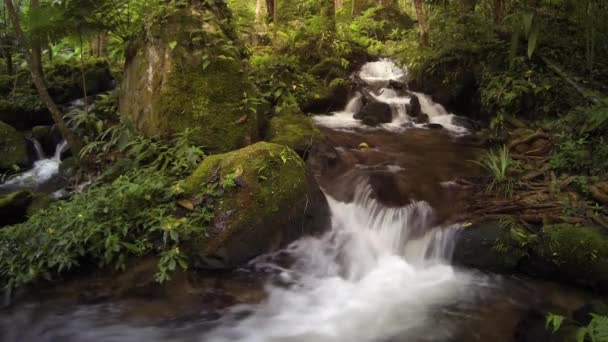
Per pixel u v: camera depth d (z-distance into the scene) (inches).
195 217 197.5
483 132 335.0
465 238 207.0
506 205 223.0
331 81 391.5
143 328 160.6
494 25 370.3
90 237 188.1
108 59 405.7
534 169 256.2
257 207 197.8
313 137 273.7
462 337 159.5
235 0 534.0
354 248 213.8
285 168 211.3
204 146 246.8
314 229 215.8
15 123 334.6
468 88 366.9
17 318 165.8
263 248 200.4
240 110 258.8
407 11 669.3
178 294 178.2
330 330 164.1
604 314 148.6
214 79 255.4
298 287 190.1
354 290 191.2
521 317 170.2
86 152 270.2
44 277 181.8
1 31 372.2
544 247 193.0
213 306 173.8
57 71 370.6
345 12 608.4
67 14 271.7
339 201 238.1
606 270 179.2
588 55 300.2
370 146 303.4
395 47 491.5
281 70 374.9
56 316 165.9
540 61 333.4
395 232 219.9
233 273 193.5
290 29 483.8
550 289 188.2
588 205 218.1
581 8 304.3
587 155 247.8
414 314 174.2
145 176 223.6
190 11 259.0
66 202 224.2
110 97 311.7
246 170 204.2
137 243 193.5
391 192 239.8
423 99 386.3
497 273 200.2
